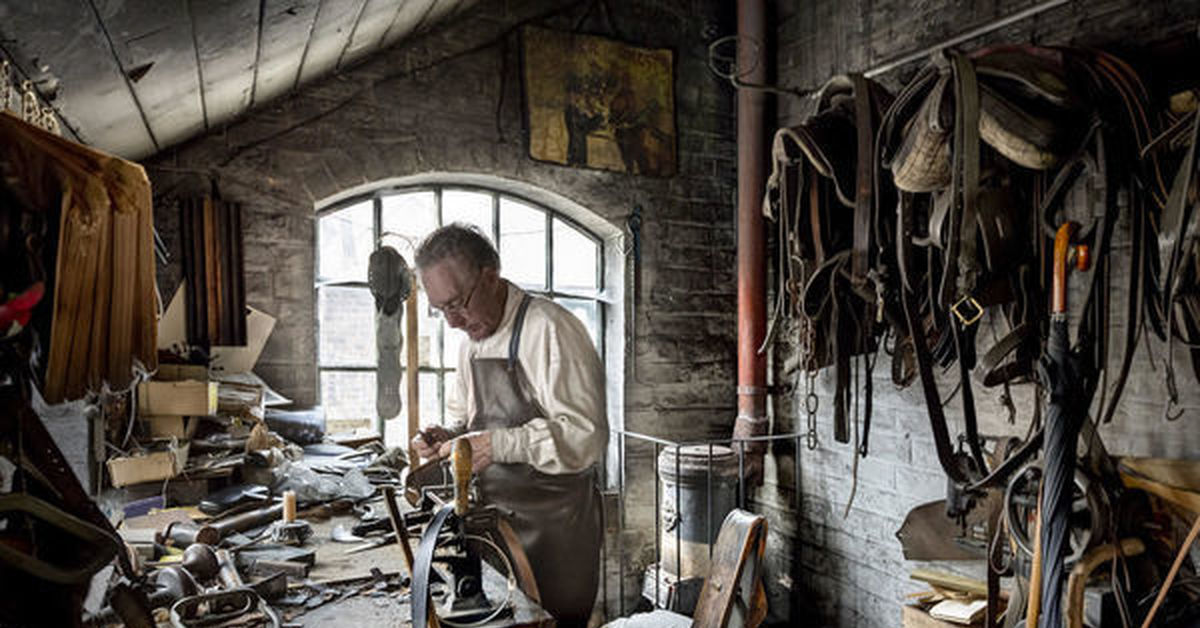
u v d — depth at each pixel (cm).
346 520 218
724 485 407
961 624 260
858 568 395
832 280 289
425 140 404
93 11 150
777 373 445
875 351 314
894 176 239
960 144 206
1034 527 208
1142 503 195
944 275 218
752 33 439
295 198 374
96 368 112
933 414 248
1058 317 176
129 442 228
